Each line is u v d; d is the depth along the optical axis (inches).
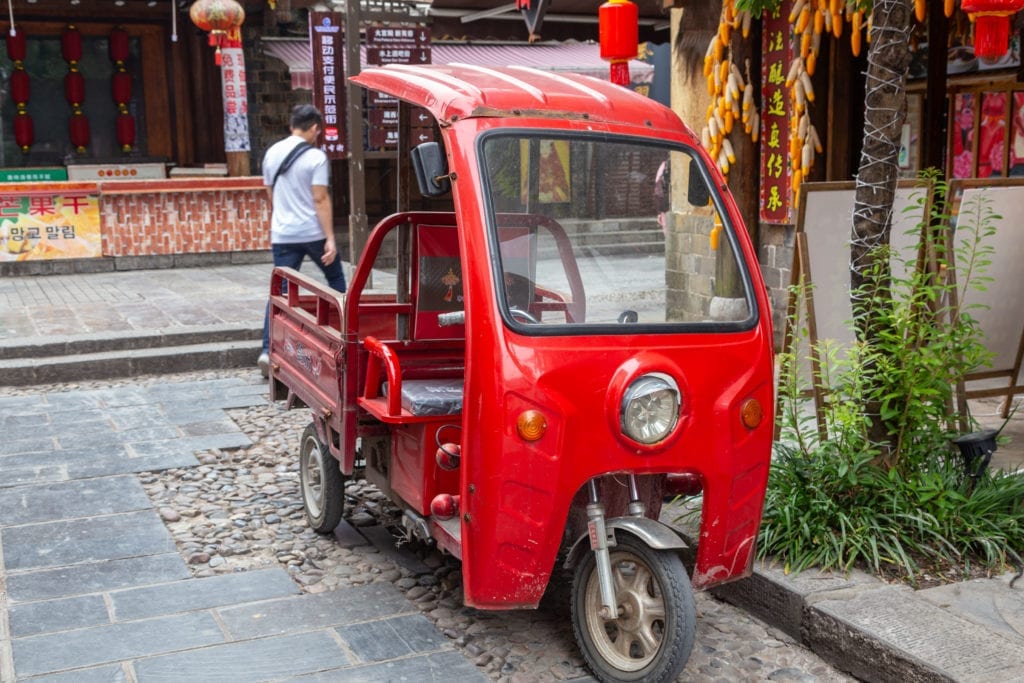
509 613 159.6
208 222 509.4
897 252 175.5
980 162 339.3
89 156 655.8
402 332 174.2
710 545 138.9
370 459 174.7
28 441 249.3
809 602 147.0
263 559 180.2
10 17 608.1
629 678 133.0
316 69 430.3
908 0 161.9
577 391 129.0
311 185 294.2
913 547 161.0
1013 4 157.2
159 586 167.2
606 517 148.4
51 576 170.9
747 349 139.3
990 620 140.0
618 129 142.2
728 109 295.1
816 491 165.9
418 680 137.7
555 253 137.4
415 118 254.2
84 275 482.6
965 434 179.6
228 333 342.6
